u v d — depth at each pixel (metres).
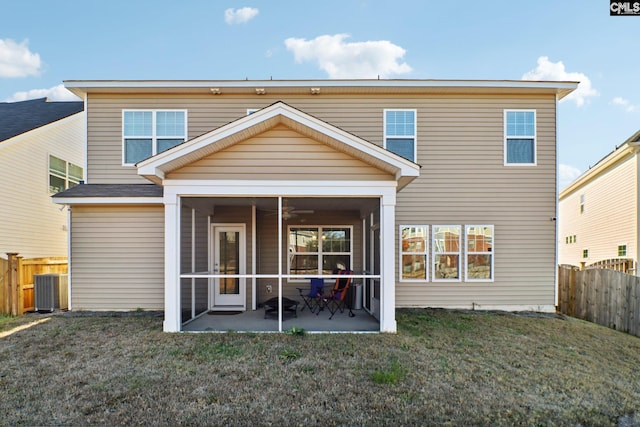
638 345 6.45
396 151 9.09
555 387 4.38
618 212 13.34
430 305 8.98
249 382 4.30
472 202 9.06
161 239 8.56
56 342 5.78
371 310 8.16
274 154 6.35
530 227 9.05
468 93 9.12
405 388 4.19
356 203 7.78
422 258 9.04
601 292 8.20
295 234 9.95
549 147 9.12
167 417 3.53
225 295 8.94
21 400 3.85
